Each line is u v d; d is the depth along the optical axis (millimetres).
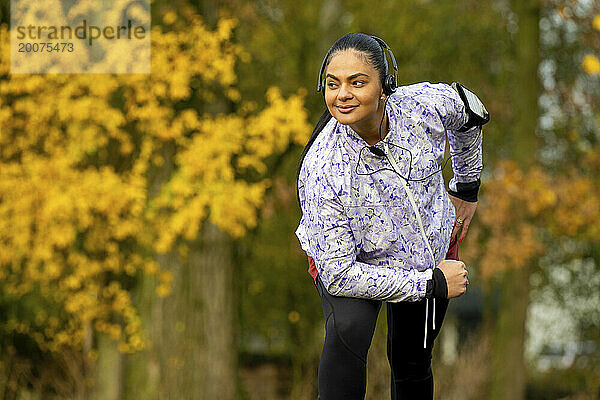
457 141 3355
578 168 16250
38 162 11727
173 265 13289
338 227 2914
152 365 13344
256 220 13273
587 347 19391
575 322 19422
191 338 13352
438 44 16969
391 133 2904
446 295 2939
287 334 20125
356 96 2705
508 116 17078
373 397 13805
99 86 11617
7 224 11930
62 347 15086
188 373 13328
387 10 16469
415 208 2980
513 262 14930
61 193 11586
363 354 3018
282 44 15953
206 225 13438
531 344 20172
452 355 17234
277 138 11812
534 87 16094
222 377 13469
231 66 11844
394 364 3549
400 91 3018
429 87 3102
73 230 12305
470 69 17281
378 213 2955
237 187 11539
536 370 20000
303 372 18734
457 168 3500
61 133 12039
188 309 13367
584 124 16375
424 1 16672
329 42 16109
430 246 3070
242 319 19828
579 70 16172
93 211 12281
